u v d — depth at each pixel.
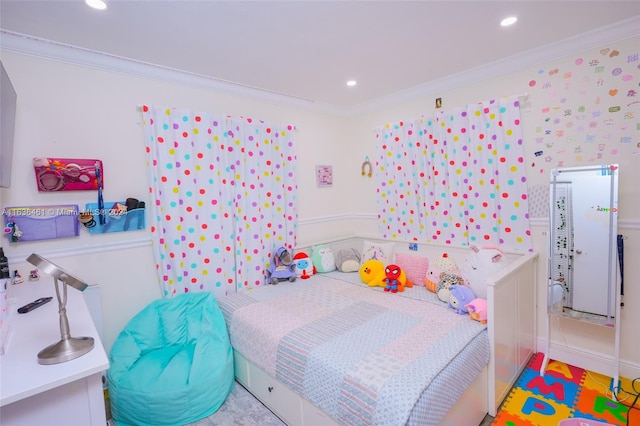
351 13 1.71
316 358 1.58
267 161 2.97
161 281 2.39
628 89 2.00
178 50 2.08
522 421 1.78
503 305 1.91
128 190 2.27
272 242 3.04
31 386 0.91
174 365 1.96
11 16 1.62
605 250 2.01
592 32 2.02
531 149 2.39
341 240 3.58
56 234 1.98
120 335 2.10
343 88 2.94
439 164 2.86
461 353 1.58
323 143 3.54
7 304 1.39
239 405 1.98
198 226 2.55
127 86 2.26
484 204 2.61
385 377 1.37
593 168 2.02
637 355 2.09
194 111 2.52
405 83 2.86
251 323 2.04
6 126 1.47
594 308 2.07
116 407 1.79
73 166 2.01
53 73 1.97
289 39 1.98
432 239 2.98
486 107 2.53
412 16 1.75
